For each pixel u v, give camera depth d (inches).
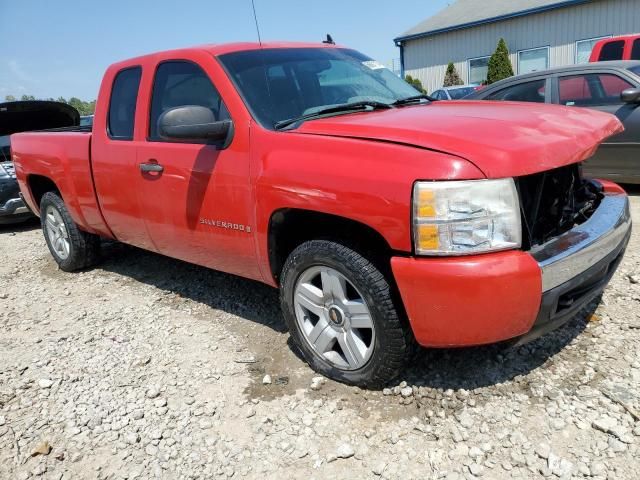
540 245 100.7
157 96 150.6
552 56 786.8
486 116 114.3
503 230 92.9
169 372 129.2
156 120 150.5
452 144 96.0
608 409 101.0
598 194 128.3
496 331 94.9
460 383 113.0
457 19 880.3
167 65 148.7
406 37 922.7
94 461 102.2
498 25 827.4
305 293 118.6
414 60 940.0
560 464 89.7
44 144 195.8
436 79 921.5
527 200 99.7
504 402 106.0
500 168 91.6
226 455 100.4
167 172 141.9
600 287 111.9
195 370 129.0
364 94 144.8
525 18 797.2
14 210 292.2
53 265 224.1
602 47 404.5
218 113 132.0
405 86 159.6
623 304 138.1
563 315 101.7
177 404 116.6
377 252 105.6
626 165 247.0
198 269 198.4
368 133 106.5
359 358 111.7
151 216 152.9
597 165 254.7
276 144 116.2
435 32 884.0
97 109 170.2
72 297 184.2
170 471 98.0
